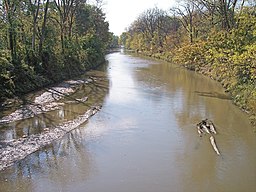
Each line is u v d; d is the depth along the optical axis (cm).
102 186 1296
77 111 2361
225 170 1448
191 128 2027
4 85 2572
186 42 5894
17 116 2164
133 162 1518
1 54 2758
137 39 11919
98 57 6012
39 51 3394
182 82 3878
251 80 2583
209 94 3081
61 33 4125
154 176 1385
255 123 2048
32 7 3288
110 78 4159
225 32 3250
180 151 1655
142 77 4312
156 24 10044
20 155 1562
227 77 3416
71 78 3978
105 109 2452
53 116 2209
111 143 1752
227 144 1750
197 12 6150
